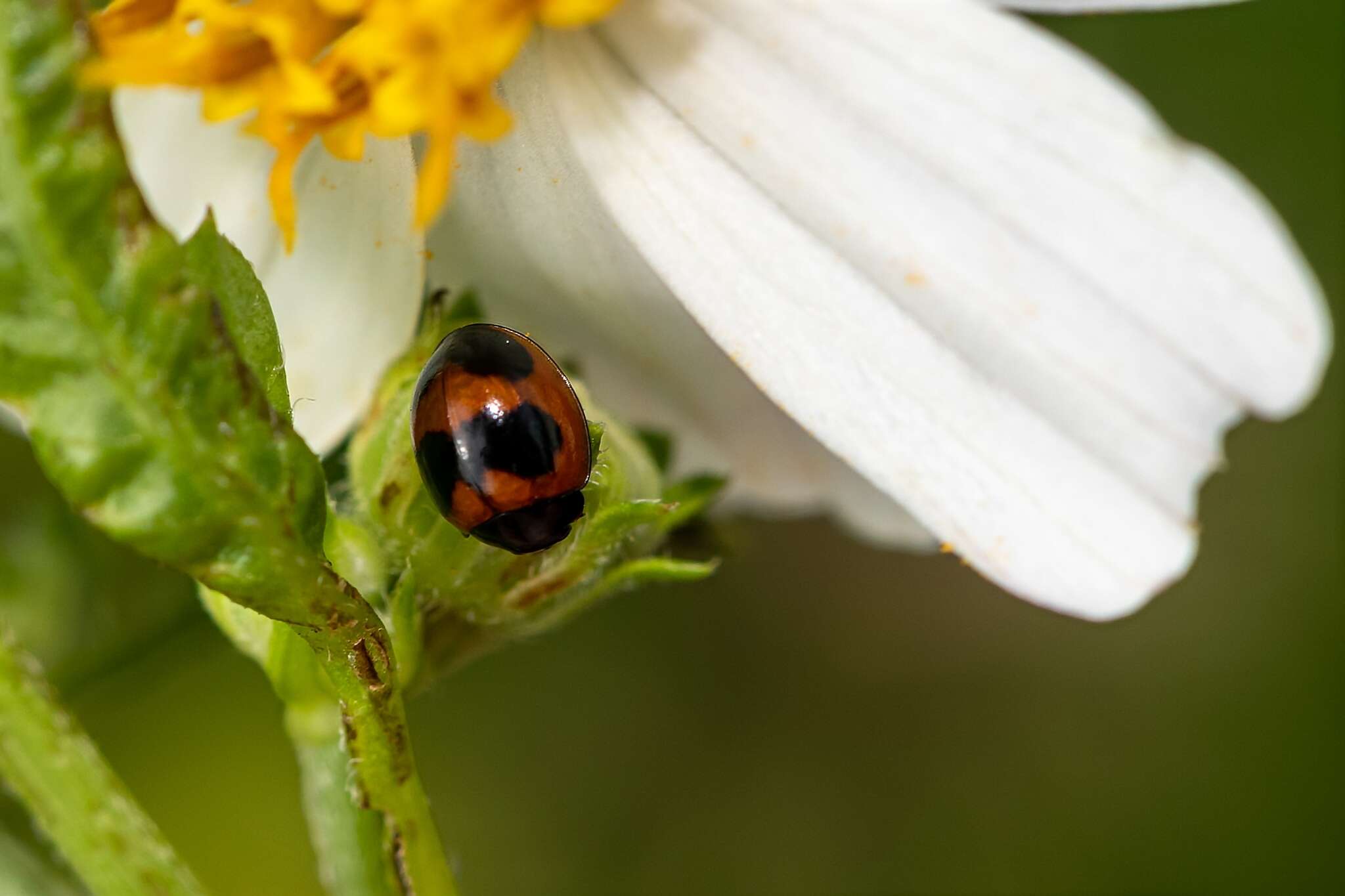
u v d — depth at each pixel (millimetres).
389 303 78
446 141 73
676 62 78
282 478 69
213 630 99
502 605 76
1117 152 79
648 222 77
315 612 69
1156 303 78
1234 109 113
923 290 77
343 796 76
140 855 72
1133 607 76
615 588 77
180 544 68
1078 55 79
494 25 74
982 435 77
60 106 67
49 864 77
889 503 87
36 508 92
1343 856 118
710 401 84
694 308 76
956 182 78
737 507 88
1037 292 78
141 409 68
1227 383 79
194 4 73
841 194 77
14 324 68
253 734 105
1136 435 78
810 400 76
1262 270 79
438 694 100
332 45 74
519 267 80
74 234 68
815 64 78
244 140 78
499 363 74
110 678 96
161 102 77
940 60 78
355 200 77
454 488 74
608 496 77
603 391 84
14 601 91
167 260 68
